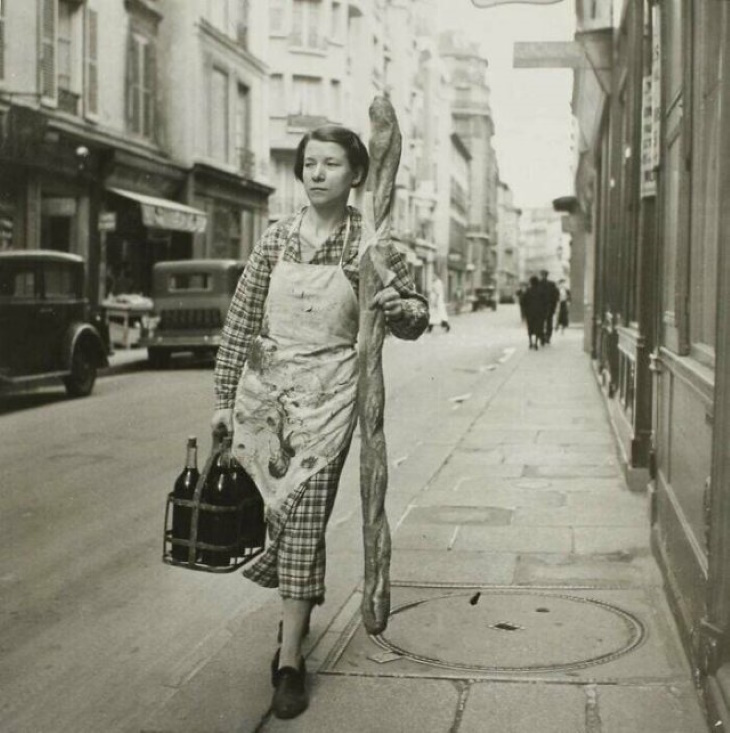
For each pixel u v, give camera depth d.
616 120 11.58
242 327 3.64
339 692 3.52
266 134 33.97
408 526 6.00
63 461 8.58
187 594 4.91
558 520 6.13
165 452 9.02
